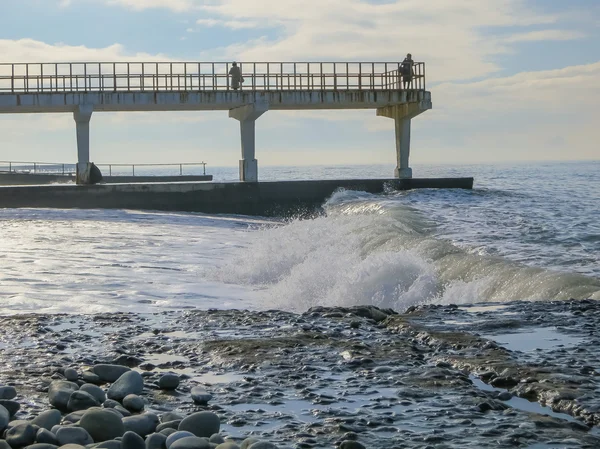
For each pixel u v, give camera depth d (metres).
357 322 7.12
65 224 25.47
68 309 10.40
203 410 4.46
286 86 37.91
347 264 12.76
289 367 5.50
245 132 38.62
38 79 35.53
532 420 4.21
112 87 36.28
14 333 6.80
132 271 14.50
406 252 12.45
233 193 36.97
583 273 12.95
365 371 5.35
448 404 4.54
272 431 4.07
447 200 33.44
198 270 14.83
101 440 3.80
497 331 6.66
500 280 11.17
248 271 14.22
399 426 4.14
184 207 36.47
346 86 38.66
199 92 36.91
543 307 7.80
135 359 5.71
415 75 39.19
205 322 7.31
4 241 19.75
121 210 33.78
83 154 36.84
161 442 3.66
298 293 11.71
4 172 53.66
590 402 4.45
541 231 20.03
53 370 5.36
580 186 48.25
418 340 6.40
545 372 5.16
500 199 34.00
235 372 5.40
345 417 4.31
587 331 6.55
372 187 38.84
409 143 41.09
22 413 4.30
